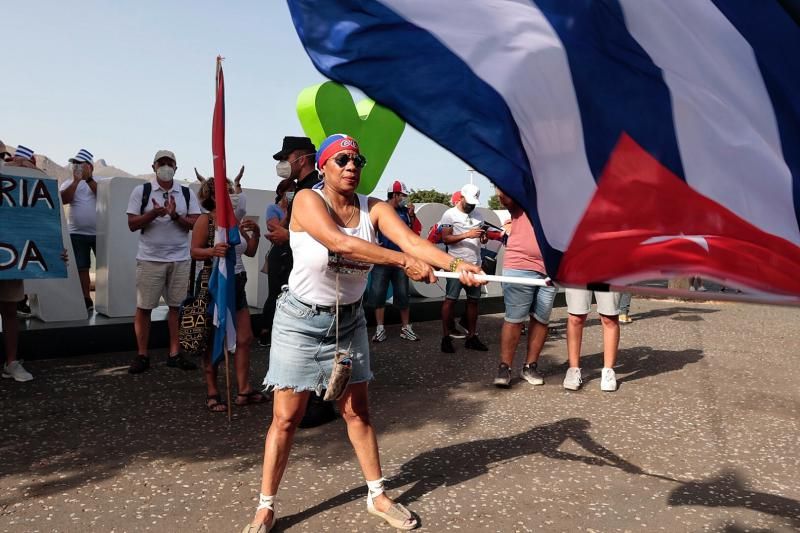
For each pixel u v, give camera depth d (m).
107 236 7.29
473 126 2.59
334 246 2.76
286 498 3.48
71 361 6.41
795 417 5.22
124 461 3.95
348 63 2.54
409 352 7.45
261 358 6.76
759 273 2.18
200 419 4.75
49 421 4.63
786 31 2.04
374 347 7.68
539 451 4.29
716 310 12.09
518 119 2.51
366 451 3.25
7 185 5.73
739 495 3.68
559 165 2.47
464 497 3.55
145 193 6.00
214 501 3.43
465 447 4.33
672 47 2.21
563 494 3.63
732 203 2.21
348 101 6.48
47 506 3.34
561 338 8.74
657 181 2.31
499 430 4.71
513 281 2.62
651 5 2.22
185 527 3.15
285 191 5.20
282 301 3.07
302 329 3.00
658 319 10.80
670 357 7.55
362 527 3.18
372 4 2.50
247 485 3.63
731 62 2.14
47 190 5.92
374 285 7.89
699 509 3.49
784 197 2.13
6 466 3.84
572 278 2.49
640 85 2.29
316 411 4.63
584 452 4.30
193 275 4.89
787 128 2.10
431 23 2.50
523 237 5.80
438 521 3.27
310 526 3.18
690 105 2.23
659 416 5.16
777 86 2.09
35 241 5.81
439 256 2.81
